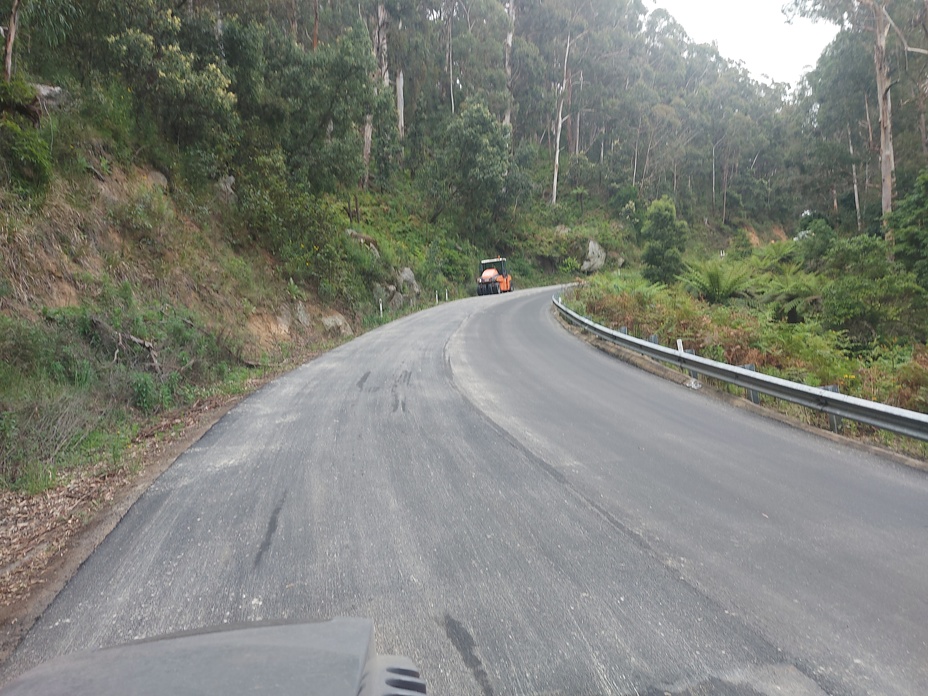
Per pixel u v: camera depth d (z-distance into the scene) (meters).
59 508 5.34
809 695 2.64
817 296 23.03
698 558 4.02
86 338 9.52
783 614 3.33
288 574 3.84
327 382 10.99
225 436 7.42
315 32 27.66
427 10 49.72
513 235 56.62
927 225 23.47
